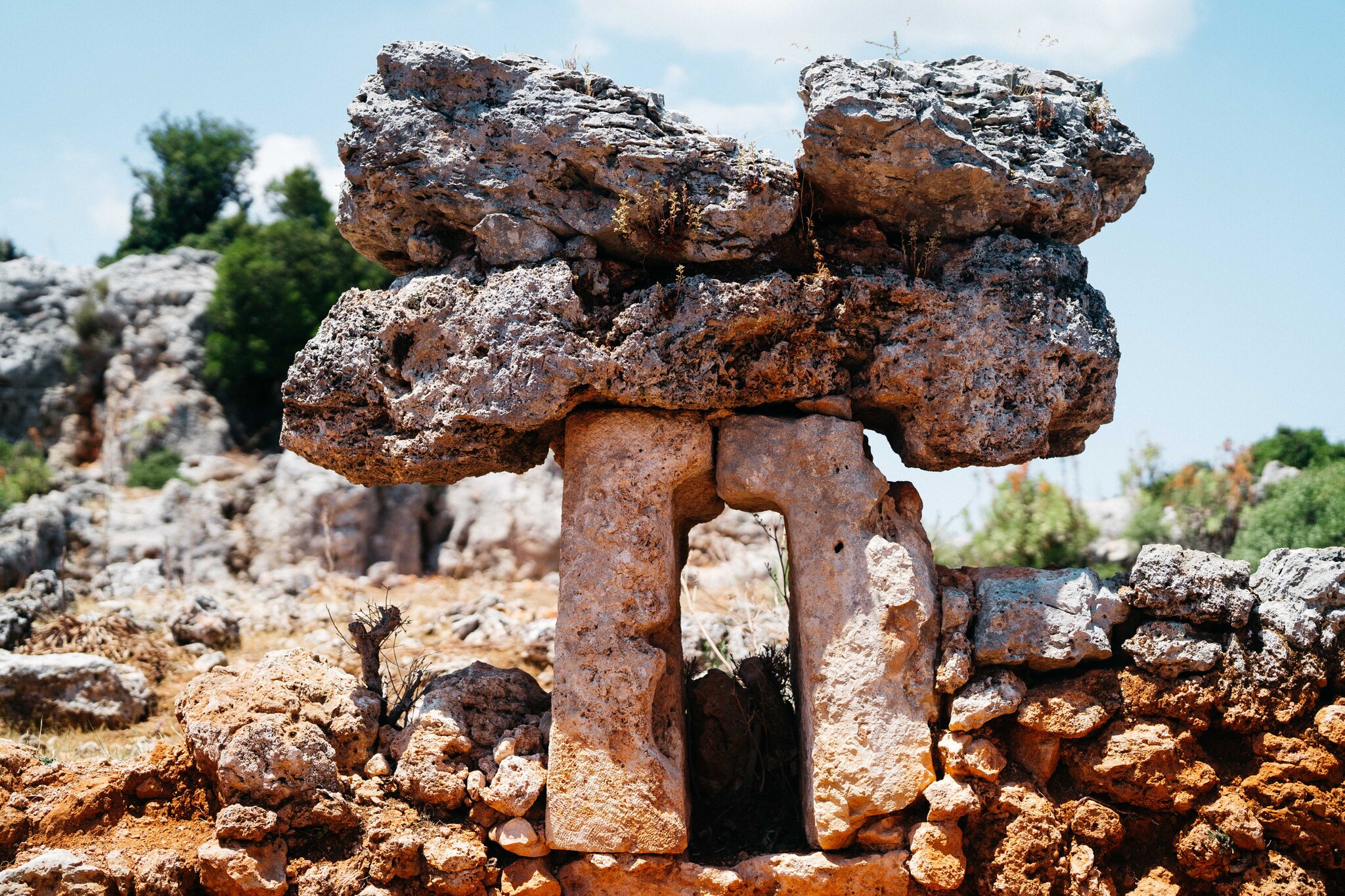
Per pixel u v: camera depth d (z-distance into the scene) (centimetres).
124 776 509
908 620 498
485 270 529
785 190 518
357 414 540
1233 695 488
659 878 498
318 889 486
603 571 510
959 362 518
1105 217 556
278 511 1667
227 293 2242
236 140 3170
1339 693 494
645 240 517
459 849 500
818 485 514
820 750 497
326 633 1093
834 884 491
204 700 529
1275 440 2059
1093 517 1652
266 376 2261
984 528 1335
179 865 476
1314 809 477
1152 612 500
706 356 513
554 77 522
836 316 521
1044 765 497
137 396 2144
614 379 508
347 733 523
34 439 2055
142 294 2269
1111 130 543
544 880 498
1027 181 514
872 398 532
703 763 574
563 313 505
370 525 1673
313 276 2288
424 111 523
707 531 1664
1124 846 497
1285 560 518
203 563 1586
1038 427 519
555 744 501
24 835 491
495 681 551
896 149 494
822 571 507
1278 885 476
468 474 554
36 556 1423
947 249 534
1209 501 1476
